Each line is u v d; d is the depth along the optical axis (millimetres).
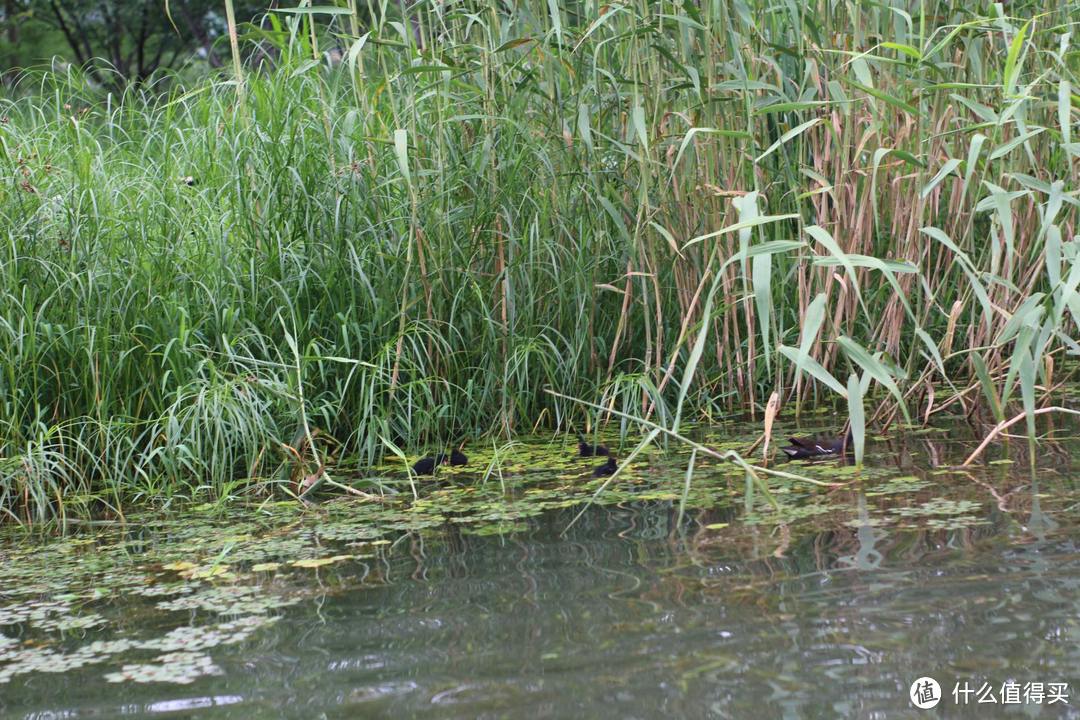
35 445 5918
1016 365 4773
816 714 2586
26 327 6105
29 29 18484
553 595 3590
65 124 7340
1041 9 6867
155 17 17953
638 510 4727
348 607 3643
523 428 6863
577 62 6629
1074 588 3281
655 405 6004
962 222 7207
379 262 6703
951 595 3297
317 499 5500
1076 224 6992
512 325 6684
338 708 2805
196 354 6320
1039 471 4863
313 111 6945
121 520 5312
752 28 6766
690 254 6914
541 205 6973
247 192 6637
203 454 6082
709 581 3607
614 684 2826
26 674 3246
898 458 5406
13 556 4758
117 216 6766
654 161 6672
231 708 2865
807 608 3273
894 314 6738
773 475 5242
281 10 6168
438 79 6602
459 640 3229
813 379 7121
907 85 6289
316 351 6332
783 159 6414
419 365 6684
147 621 3682
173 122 7723
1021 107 5523
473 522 4758
